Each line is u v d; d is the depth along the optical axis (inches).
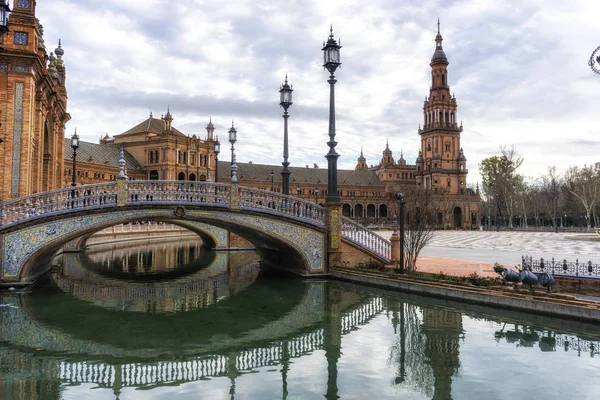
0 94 995.9
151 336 501.7
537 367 389.7
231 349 454.6
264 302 698.8
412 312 615.8
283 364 407.2
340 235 941.2
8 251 741.3
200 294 771.4
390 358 421.1
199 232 1715.1
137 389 347.3
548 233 3321.9
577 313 530.3
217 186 865.5
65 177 3312.0
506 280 636.1
